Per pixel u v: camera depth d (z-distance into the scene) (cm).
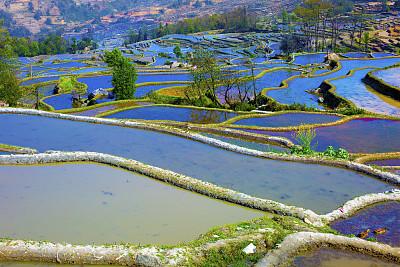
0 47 5509
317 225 1414
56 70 9712
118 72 5341
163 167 2080
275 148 2620
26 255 1216
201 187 1728
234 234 1304
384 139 2822
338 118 3506
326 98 4988
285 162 2153
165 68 9425
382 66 7294
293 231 1345
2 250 1223
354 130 3061
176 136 2706
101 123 3067
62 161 2134
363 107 4284
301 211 1502
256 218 1460
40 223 1421
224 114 3881
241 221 1452
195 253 1203
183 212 1530
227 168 2056
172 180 1816
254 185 1820
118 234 1345
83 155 2153
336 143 2730
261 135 2842
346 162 2075
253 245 1250
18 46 15388
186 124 3197
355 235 1373
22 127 2909
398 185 1842
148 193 1714
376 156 2394
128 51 15362
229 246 1234
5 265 1198
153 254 1182
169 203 1612
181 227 1403
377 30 17362
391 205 1609
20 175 1930
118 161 2066
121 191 1731
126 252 1203
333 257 1205
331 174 1970
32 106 5172
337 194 1728
